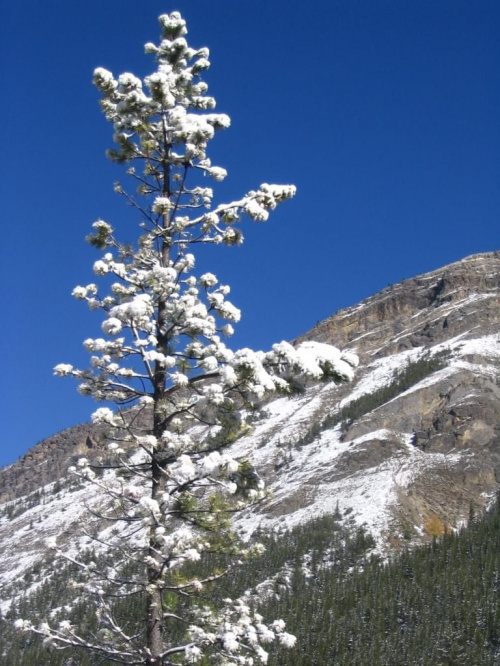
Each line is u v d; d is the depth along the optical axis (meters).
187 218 14.91
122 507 12.93
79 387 13.86
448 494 174.12
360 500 166.25
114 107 15.31
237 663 12.12
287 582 115.69
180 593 12.55
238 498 13.43
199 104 15.94
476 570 114.25
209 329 14.27
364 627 98.75
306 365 12.23
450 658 91.25
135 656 12.23
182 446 13.11
